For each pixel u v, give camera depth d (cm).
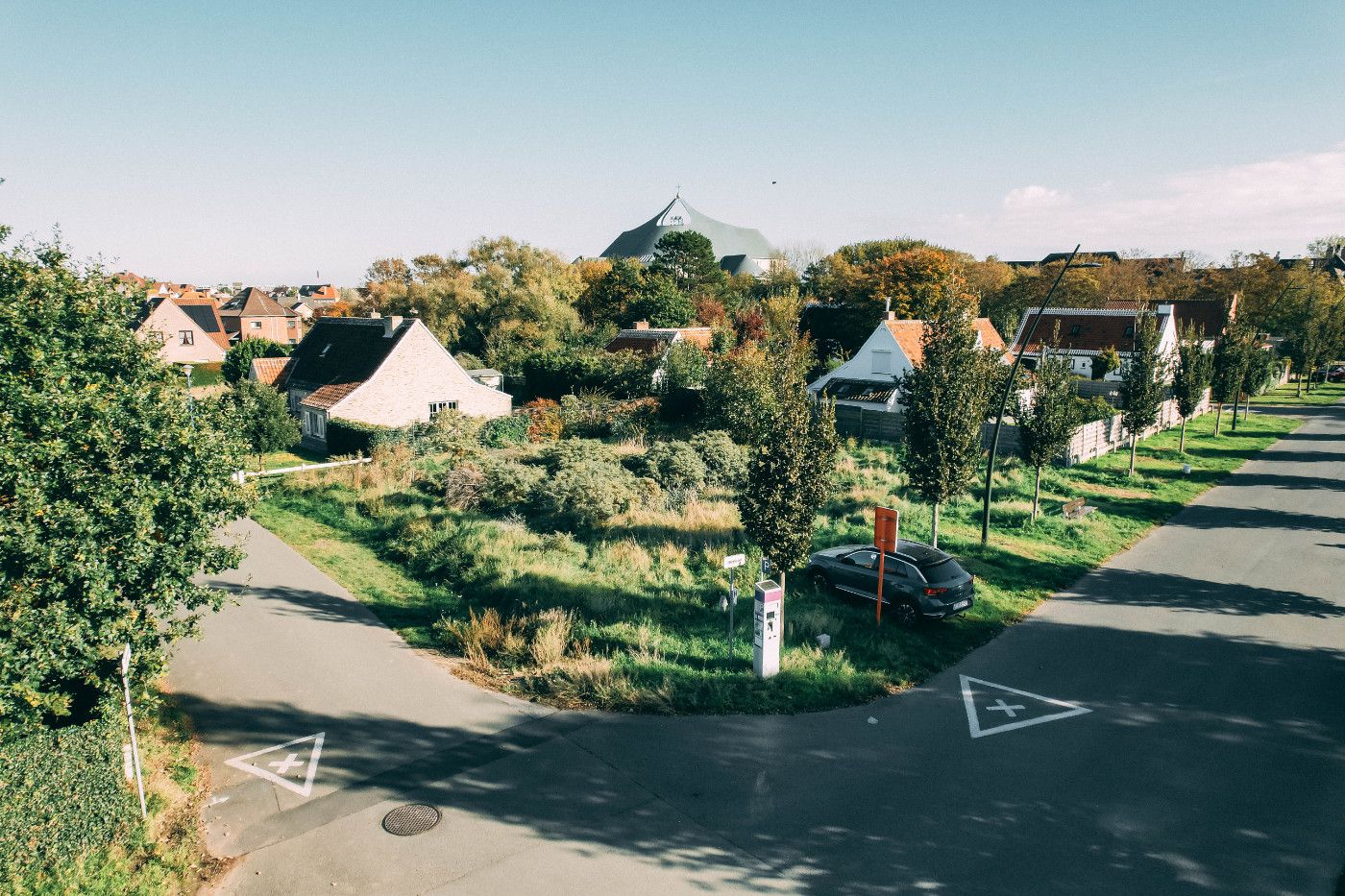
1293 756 1058
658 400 3881
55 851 796
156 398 918
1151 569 1845
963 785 991
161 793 955
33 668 764
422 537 1994
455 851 860
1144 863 841
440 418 3350
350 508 2352
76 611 807
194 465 894
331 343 3994
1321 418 4319
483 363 5678
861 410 3588
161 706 1185
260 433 3134
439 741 1095
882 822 914
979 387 1811
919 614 1477
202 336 6856
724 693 1212
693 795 967
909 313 5775
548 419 3659
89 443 809
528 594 1585
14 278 928
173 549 867
